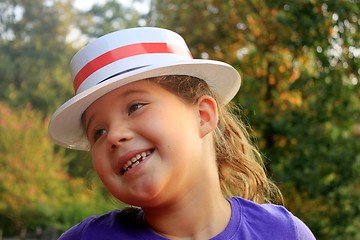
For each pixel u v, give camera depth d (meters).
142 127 1.84
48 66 30.81
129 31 1.98
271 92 7.13
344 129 6.88
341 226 6.69
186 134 1.90
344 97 6.67
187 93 1.96
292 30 6.73
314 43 6.55
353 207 6.71
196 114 1.98
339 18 6.32
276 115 6.95
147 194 1.83
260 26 7.39
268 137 6.93
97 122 1.91
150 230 1.96
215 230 1.97
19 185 14.16
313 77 6.69
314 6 6.45
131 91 1.87
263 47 7.33
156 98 1.88
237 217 2.02
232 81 2.17
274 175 6.58
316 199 6.65
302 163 6.65
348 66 6.57
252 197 2.39
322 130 6.82
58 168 14.98
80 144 2.27
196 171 1.93
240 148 2.34
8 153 14.34
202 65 1.99
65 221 14.11
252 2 7.50
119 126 1.85
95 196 14.70
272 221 2.06
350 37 6.38
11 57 30.86
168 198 1.88
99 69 1.95
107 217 2.07
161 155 1.85
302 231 2.10
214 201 1.98
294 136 6.77
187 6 8.48
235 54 7.72
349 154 6.72
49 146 14.88
